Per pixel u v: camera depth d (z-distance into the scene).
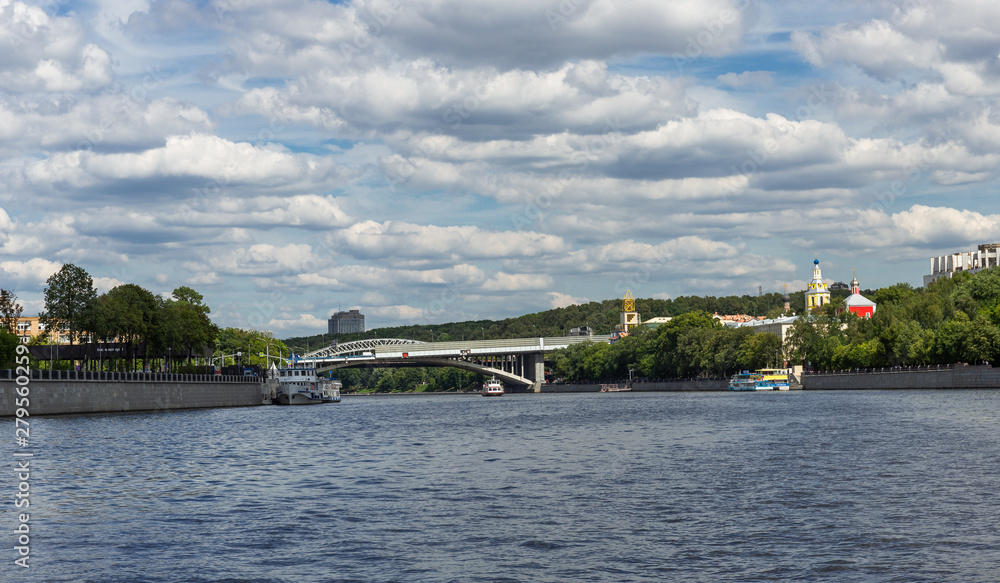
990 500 39.47
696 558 30.12
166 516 39.19
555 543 32.66
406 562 30.30
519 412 143.00
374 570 29.38
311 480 50.84
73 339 141.62
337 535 34.69
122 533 35.59
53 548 33.09
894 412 98.69
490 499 42.59
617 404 167.12
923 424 79.88
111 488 47.91
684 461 56.75
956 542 31.67
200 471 55.53
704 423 94.62
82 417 112.81
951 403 113.25
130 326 141.00
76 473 54.44
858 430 75.88
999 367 155.25
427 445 74.69
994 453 56.19
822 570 28.39
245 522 37.62
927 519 35.62
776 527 34.62
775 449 62.44
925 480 45.47
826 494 41.84
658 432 83.12
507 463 58.34
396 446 74.12
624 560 30.03
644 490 44.41
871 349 189.75
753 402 147.88
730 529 34.44
